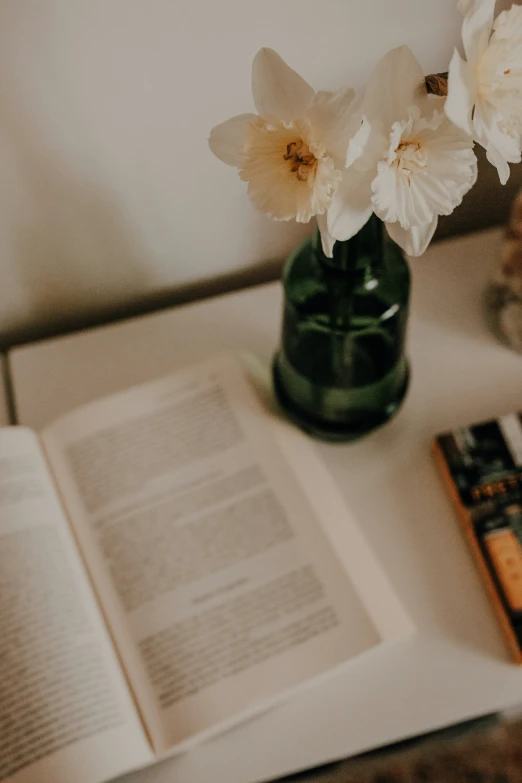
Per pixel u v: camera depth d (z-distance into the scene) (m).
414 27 0.56
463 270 0.68
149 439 0.61
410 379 0.64
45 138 0.57
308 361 0.58
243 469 0.60
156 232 0.65
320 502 0.59
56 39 0.52
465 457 0.59
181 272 0.69
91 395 0.65
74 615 0.56
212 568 0.57
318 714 0.54
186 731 0.53
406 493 0.60
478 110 0.43
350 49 0.56
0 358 0.69
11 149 0.57
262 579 0.56
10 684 0.53
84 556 0.58
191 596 0.56
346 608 0.55
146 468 0.60
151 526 0.59
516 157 0.44
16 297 0.67
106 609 0.57
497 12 0.55
